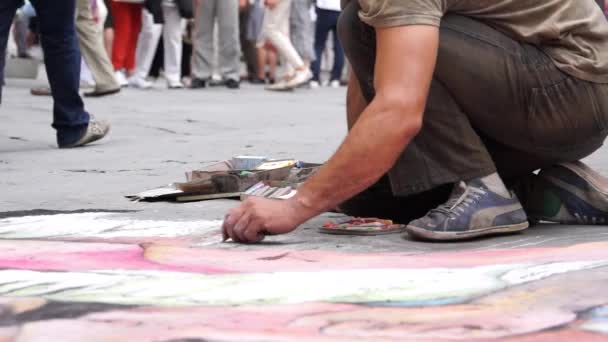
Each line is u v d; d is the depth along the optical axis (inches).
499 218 162.7
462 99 162.9
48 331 100.6
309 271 132.6
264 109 544.1
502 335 98.2
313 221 188.4
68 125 350.6
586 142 173.0
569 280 122.6
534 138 169.0
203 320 104.4
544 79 163.9
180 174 276.2
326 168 153.5
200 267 136.8
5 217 195.3
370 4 150.9
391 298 114.1
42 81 775.1
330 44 1109.1
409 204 181.3
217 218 194.7
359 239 164.6
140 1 729.6
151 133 410.9
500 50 161.6
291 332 99.3
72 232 174.7
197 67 762.2
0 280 127.5
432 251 151.6
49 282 125.9
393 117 148.6
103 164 301.9
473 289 118.6
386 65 150.0
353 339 96.8
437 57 159.5
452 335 98.3
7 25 326.6
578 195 177.5
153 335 98.7
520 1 162.4
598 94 167.8
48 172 282.7
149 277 128.9
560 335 98.0
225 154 327.3
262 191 200.2
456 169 162.6
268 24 751.7
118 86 566.3
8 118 462.0
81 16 542.6
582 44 166.6
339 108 561.0
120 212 203.9
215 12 757.9
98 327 102.0
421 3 149.9
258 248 155.1
